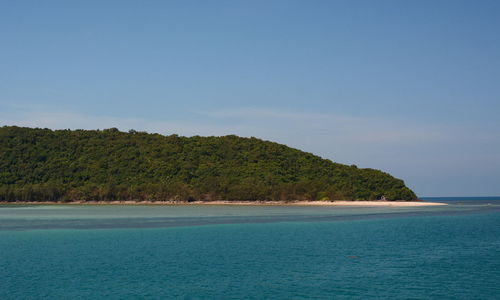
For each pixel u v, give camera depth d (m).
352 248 42.09
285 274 31.30
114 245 43.44
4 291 27.03
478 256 37.91
